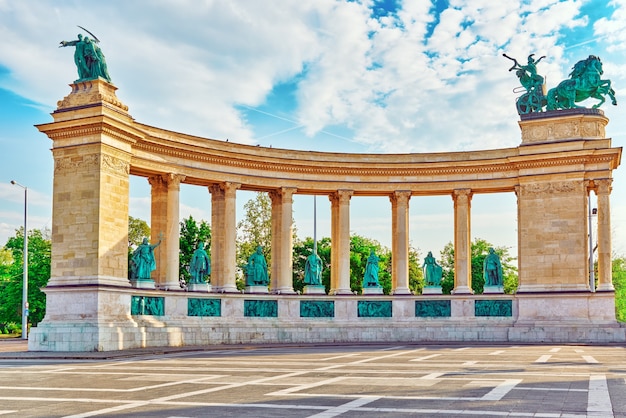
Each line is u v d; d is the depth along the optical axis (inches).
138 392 956.6
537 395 882.1
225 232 2363.4
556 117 2386.8
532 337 2313.0
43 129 2007.9
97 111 1953.7
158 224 2261.3
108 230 1972.2
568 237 2341.3
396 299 2488.9
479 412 757.9
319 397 890.1
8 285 3946.9
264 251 3745.1
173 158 2239.2
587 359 1459.2
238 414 764.0
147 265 2122.3
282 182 2470.5
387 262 4596.5
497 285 2447.1
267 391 955.3
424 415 743.7
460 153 2517.2
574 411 757.9
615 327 2261.3
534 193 2395.4
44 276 3841.0
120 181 2033.7
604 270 2317.9
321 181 2512.3
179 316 2180.1
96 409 806.5
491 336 2374.5
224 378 1129.4
